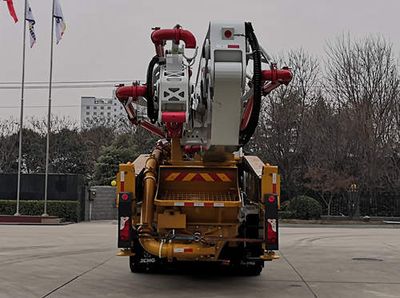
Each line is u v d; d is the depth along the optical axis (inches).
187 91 323.3
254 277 412.8
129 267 452.4
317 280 403.9
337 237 864.3
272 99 1425.9
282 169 1419.8
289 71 321.4
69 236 810.8
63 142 2073.1
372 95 1488.7
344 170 1402.6
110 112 2962.6
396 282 398.9
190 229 354.6
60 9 1333.7
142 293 340.8
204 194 368.5
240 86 309.3
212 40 310.3
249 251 381.1
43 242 703.1
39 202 1353.3
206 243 340.5
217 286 370.3
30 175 1397.6
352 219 1398.9
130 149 1777.8
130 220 336.8
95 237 792.9
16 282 378.6
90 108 3120.1
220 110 317.4
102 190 1528.1
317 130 1423.5
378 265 500.1
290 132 1422.2
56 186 1391.5
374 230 1085.1
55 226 1138.7
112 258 523.2
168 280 392.5
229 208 348.8
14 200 1375.5
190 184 368.8
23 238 767.7
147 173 356.2
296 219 1366.9
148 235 347.6
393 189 1470.2
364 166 1398.9
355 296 340.2
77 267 458.6
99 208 1517.0
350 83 1530.5
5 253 567.5
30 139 2064.5
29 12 1299.2
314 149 1418.6
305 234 934.4
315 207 1376.7
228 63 307.0
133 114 365.1
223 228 357.1
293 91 1466.5
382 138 1423.5
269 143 1417.3
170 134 356.2
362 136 1400.1
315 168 1384.1
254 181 370.0
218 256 354.6
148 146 1788.9
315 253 604.1
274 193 345.1
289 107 1419.8
